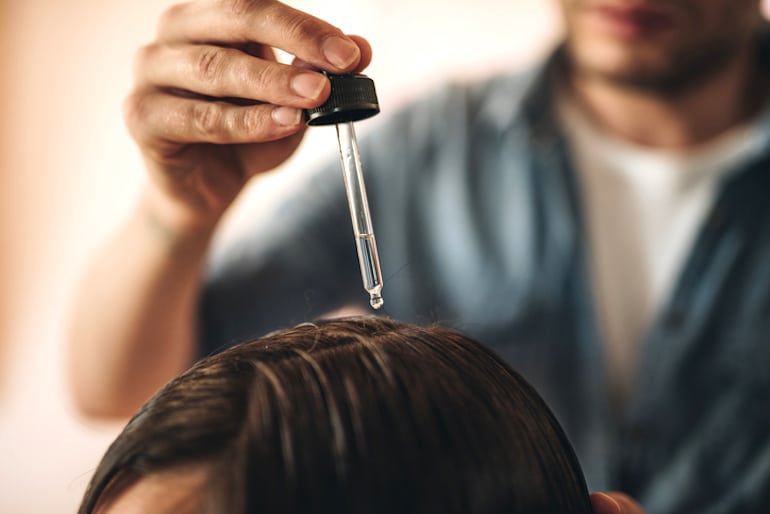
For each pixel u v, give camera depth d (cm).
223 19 56
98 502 39
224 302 114
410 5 190
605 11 112
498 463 39
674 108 121
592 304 127
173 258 86
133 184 229
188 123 60
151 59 61
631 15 111
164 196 75
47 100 226
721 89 120
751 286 121
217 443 36
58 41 224
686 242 125
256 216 197
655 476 123
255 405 37
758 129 122
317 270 124
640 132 126
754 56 123
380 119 147
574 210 129
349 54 52
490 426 39
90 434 229
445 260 137
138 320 93
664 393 123
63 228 229
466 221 136
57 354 230
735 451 120
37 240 229
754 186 122
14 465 229
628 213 128
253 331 116
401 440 36
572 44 122
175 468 36
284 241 123
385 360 39
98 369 98
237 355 41
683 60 114
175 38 61
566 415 127
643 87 119
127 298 92
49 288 230
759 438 120
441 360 41
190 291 92
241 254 119
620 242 128
